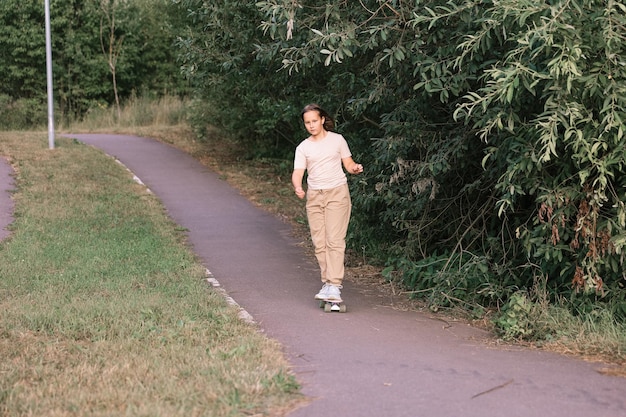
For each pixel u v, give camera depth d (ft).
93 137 71.56
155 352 17.63
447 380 16.26
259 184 51.31
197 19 36.04
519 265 24.70
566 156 20.03
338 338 19.94
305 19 22.94
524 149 19.67
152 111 88.79
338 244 23.20
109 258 29.07
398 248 29.01
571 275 22.20
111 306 21.66
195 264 29.19
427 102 25.49
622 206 19.19
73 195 42.01
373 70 24.85
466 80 22.12
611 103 17.79
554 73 17.31
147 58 103.86
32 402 14.40
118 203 41.32
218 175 53.83
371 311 23.58
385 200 28.09
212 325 20.29
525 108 20.17
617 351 18.40
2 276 25.80
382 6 21.75
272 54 26.32
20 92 98.73
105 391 15.01
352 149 31.01
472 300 24.09
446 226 27.89
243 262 30.78
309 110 22.99
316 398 15.06
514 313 20.67
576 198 19.94
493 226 26.43
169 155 61.11
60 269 27.14
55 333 19.35
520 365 17.52
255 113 58.95
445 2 21.27
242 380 15.61
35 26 95.71
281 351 18.51
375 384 15.96
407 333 20.83
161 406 14.25
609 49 17.25
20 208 38.04
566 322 20.33
